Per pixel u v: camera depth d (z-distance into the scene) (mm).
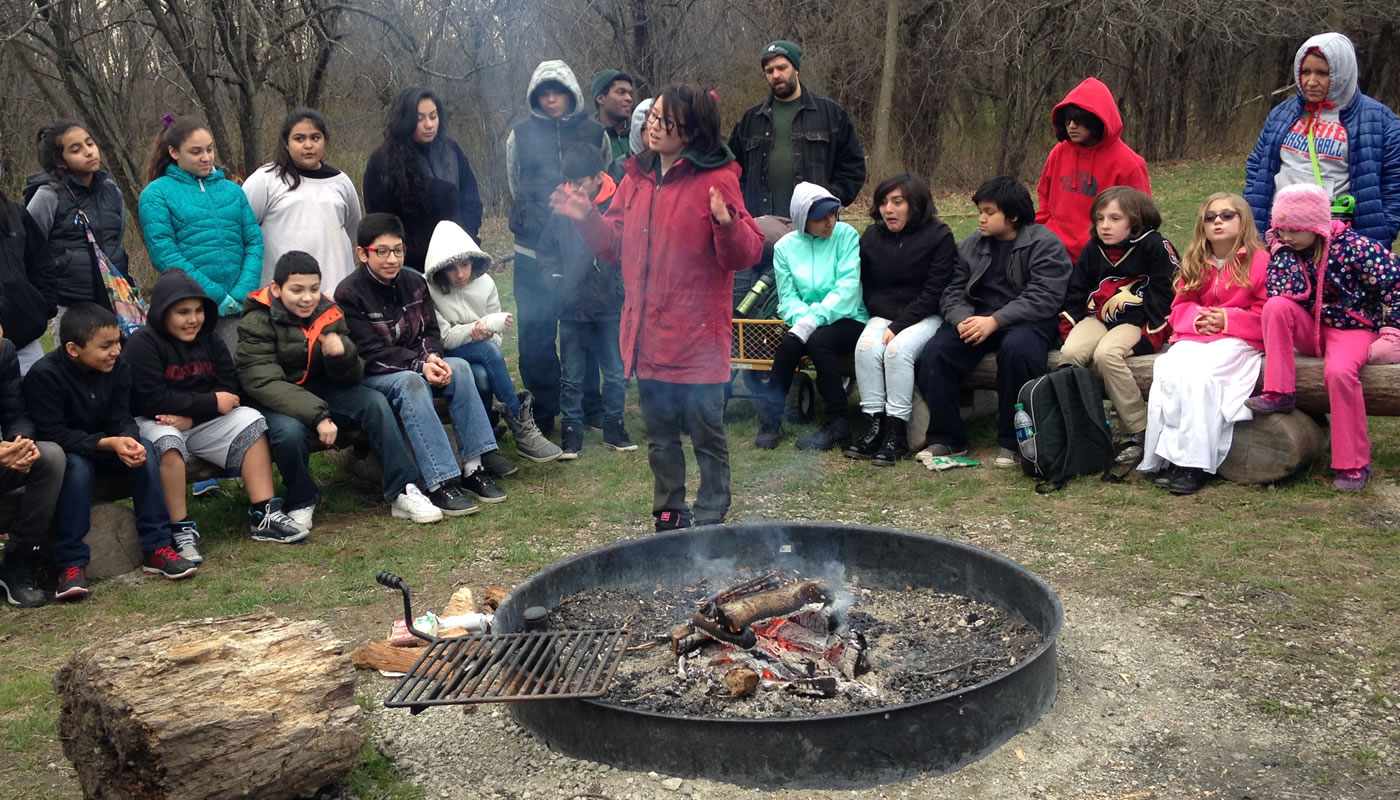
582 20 13977
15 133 12328
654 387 4266
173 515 4707
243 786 2619
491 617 3775
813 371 6789
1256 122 21203
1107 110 5898
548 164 5867
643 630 3549
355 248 5996
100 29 10453
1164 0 16766
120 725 2541
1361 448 4832
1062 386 5273
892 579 3971
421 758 3035
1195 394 4984
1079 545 4516
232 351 5582
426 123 5727
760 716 2941
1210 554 4305
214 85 10969
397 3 12570
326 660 2789
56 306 5219
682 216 3973
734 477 5633
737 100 16828
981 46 17359
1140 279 5492
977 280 5703
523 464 5949
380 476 5688
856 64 18016
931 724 2783
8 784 2969
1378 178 5348
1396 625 3607
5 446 4098
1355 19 18906
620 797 2752
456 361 5477
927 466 5668
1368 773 2799
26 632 4043
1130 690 3256
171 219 5359
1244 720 3076
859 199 16203
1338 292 4887
